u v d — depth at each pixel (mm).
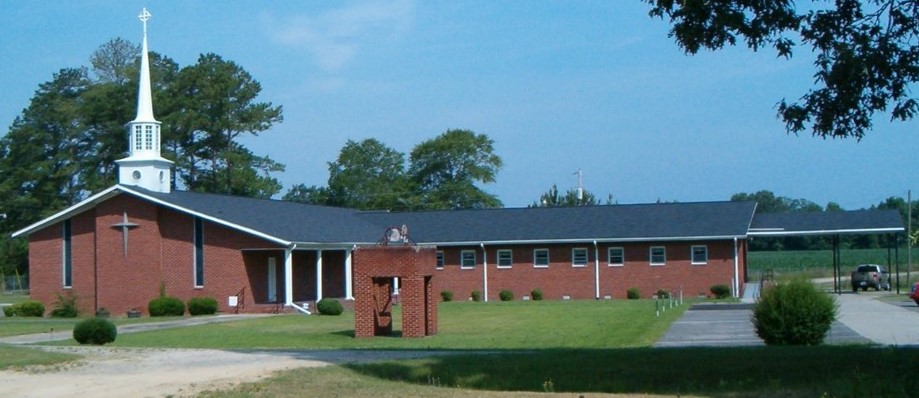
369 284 32250
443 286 62688
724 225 58594
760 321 25281
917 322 35719
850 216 61969
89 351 24344
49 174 82375
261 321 41812
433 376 18797
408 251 32094
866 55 16812
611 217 62031
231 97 84125
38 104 84500
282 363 20734
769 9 17109
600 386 17719
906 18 17219
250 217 51156
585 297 60312
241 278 48969
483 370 19094
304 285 54375
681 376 18078
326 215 60500
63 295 51469
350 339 31562
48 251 52188
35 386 18266
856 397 15797
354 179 97750
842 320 36938
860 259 103188
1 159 84750
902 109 17266
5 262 82875
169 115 80125
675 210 61719
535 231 61531
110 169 85438
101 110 83250
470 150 96938
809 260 102000
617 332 32562
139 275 50094
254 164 85688
